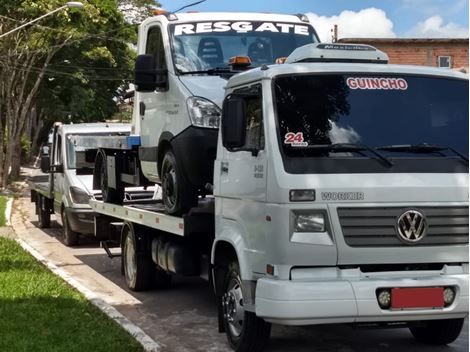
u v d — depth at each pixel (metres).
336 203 5.65
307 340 7.28
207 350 6.93
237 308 6.57
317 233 5.64
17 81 32.31
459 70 6.48
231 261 6.72
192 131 7.49
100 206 11.45
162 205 9.90
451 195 5.84
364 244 5.67
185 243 8.06
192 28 8.48
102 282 10.70
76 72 34.53
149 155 8.74
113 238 11.61
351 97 6.08
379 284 5.61
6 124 34.69
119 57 36.19
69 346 6.52
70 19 29.55
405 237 5.72
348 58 6.47
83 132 15.20
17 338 6.79
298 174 5.67
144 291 9.84
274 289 5.60
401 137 5.98
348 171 5.73
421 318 5.73
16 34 29.89
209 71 8.13
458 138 6.09
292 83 6.04
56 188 15.86
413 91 6.21
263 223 5.88
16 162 36.16
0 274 10.28
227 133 6.14
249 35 8.58
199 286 10.20
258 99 6.17
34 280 9.80
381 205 5.71
